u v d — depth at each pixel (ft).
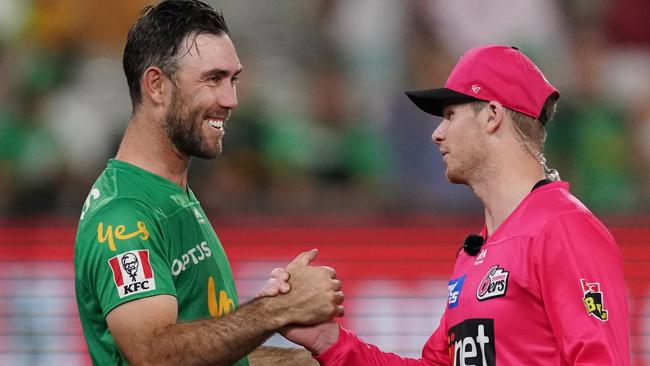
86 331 47.78
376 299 96.22
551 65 124.36
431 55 126.21
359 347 49.57
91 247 45.70
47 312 92.53
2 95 117.70
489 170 46.85
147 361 44.04
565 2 127.13
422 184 117.39
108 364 47.01
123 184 47.01
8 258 93.71
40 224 101.91
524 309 43.96
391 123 120.67
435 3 127.03
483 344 44.70
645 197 117.08
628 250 98.32
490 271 45.11
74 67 121.70
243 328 44.50
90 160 115.85
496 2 126.72
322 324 48.24
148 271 44.88
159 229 46.65
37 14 123.03
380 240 99.40
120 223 45.55
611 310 42.29
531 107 46.44
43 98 118.42
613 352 41.45
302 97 120.88
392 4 127.44
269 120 118.21
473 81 46.88
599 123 119.96
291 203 113.50
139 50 47.47
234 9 128.16
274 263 97.45
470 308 45.57
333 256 97.76
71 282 93.66
